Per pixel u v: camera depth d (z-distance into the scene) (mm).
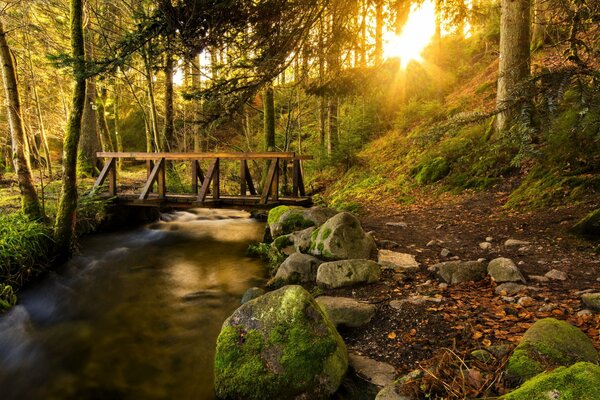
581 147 6762
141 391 3619
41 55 11297
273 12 5512
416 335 3412
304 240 6016
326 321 3262
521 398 1886
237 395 2992
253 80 6488
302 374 2914
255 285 6082
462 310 3715
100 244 8602
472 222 7086
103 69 5680
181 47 5262
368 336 3557
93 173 14805
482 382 2455
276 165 9008
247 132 18328
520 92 2342
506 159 8945
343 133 17984
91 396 3605
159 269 7082
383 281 4734
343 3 6512
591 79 2234
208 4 4648
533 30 11781
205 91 6152
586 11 2652
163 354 4211
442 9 9188
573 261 4609
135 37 5191
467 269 4551
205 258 7750
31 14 10625
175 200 9352
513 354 2580
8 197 10109
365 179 13133
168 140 13609
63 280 6426
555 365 2387
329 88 8047
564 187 6727
